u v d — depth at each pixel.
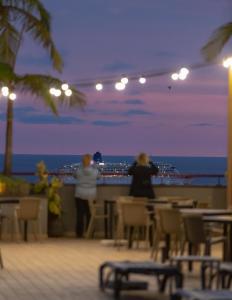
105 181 22.97
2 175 22.03
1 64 22.17
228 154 21.47
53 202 21.64
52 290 12.70
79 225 21.86
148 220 18.59
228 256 15.12
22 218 20.09
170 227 15.37
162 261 15.78
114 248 19.09
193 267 15.56
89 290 12.71
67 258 16.98
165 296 12.07
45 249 18.75
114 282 11.95
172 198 20.62
